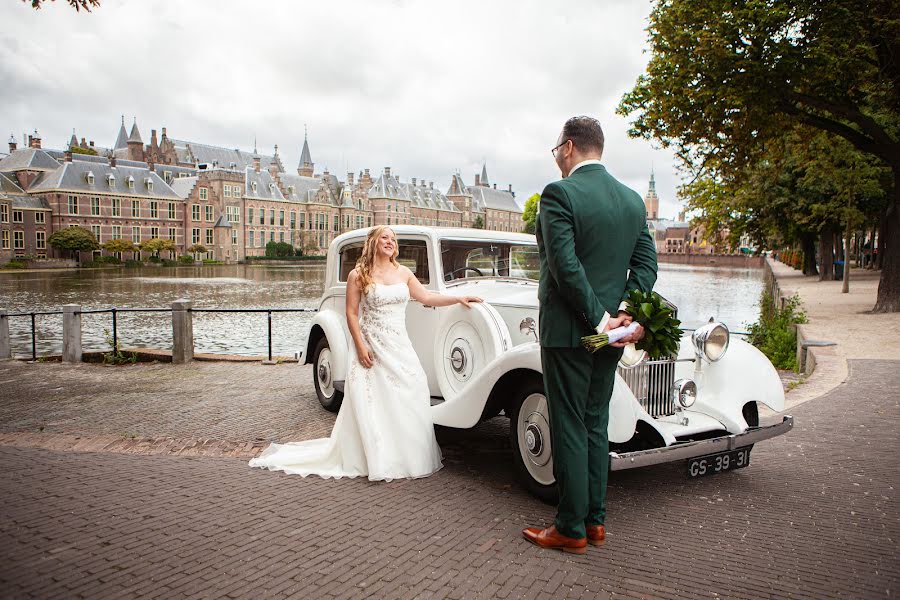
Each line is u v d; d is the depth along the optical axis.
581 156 3.01
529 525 3.28
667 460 3.41
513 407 3.81
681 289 36.78
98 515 3.34
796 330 12.35
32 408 6.47
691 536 3.16
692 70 14.22
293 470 4.19
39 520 3.26
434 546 2.99
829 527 3.28
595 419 2.98
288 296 33.94
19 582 2.58
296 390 7.44
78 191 74.88
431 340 4.96
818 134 17.53
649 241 3.06
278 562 2.80
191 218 88.56
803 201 28.30
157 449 4.86
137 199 81.69
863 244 53.31
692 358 4.05
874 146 15.39
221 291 37.53
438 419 4.16
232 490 3.79
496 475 4.15
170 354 9.99
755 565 2.83
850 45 13.50
